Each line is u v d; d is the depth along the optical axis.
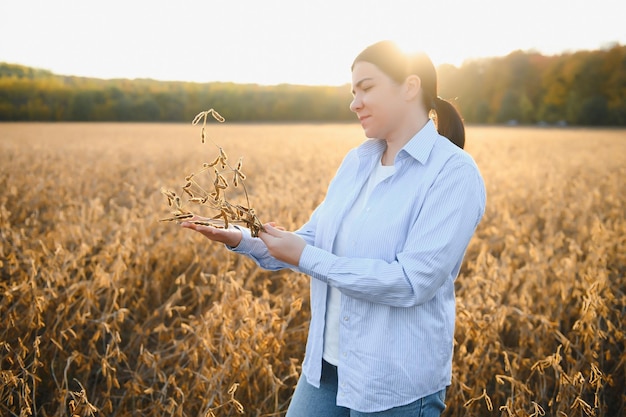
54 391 3.39
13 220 7.22
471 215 1.83
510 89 73.75
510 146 27.23
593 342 3.32
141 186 10.73
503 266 4.78
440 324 1.93
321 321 2.07
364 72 1.88
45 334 3.46
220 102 73.50
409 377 1.88
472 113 75.12
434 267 1.79
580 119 67.56
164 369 3.66
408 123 1.92
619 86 67.06
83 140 27.17
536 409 2.49
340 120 76.12
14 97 67.06
